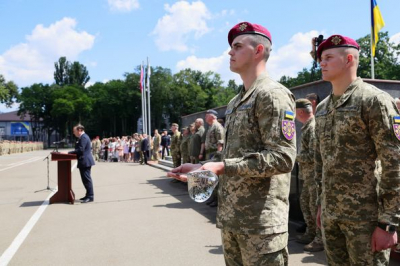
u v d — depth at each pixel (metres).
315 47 5.70
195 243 4.59
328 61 2.28
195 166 2.09
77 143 7.70
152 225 5.57
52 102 70.75
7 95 42.94
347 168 2.12
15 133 72.94
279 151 1.70
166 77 64.50
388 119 1.96
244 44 1.96
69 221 5.96
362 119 2.07
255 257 1.82
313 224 4.33
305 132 4.12
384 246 1.92
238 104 1.97
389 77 25.91
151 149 20.78
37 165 19.11
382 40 26.61
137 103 64.94
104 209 6.89
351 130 2.11
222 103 67.50
